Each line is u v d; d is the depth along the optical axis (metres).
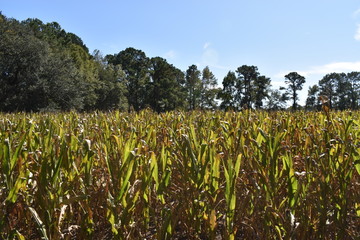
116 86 80.25
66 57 53.47
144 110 8.51
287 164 2.61
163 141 3.77
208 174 2.80
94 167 3.38
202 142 3.15
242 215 2.77
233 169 2.44
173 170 3.19
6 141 2.32
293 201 2.58
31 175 2.72
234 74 100.56
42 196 2.29
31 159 2.88
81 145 3.18
